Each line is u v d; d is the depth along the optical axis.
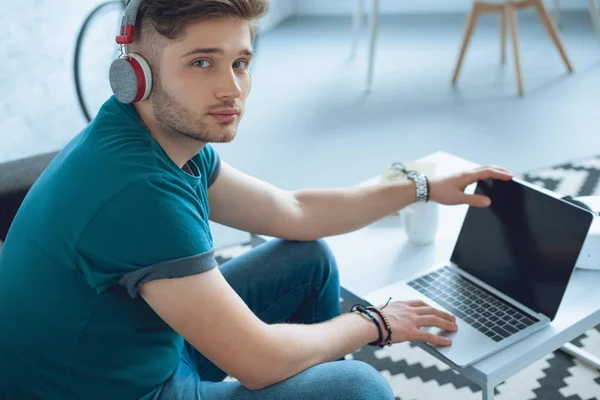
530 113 3.21
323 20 5.00
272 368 1.09
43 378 1.10
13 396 1.13
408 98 3.53
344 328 1.19
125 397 1.13
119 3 3.23
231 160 2.97
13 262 1.09
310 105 3.53
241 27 1.04
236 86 1.05
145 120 1.11
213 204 1.39
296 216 1.44
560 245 1.26
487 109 3.31
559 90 3.44
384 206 1.50
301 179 2.77
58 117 3.09
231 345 1.06
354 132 3.18
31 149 2.96
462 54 3.62
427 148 2.95
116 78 1.05
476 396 1.66
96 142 1.07
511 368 1.20
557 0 4.29
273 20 4.88
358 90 3.69
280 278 1.43
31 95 2.93
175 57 1.02
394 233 1.65
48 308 1.06
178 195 1.06
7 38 2.78
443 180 1.49
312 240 1.46
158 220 1.01
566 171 2.62
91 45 3.15
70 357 1.08
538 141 2.91
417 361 1.80
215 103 1.05
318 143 3.09
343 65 4.07
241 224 1.42
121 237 1.01
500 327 1.26
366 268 1.52
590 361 1.73
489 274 1.39
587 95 3.35
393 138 3.08
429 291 1.40
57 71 3.05
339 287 1.49
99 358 1.09
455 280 1.42
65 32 3.07
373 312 1.25
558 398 1.64
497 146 2.91
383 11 5.02
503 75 3.72
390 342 1.23
